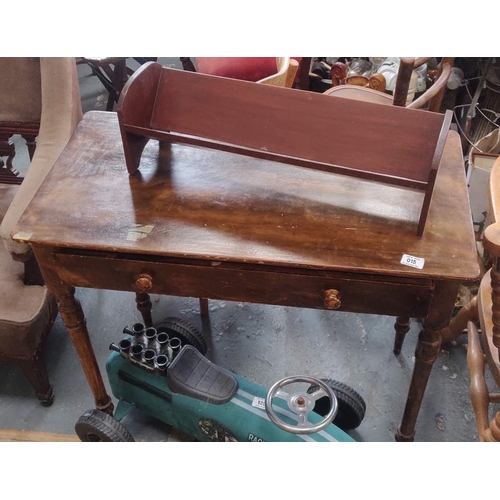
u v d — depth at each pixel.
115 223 1.08
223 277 1.06
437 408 1.59
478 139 2.33
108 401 1.46
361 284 1.02
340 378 1.68
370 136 1.06
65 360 1.74
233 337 1.81
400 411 1.59
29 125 1.61
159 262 1.06
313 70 2.73
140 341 1.43
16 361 1.50
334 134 1.08
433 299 1.04
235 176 1.22
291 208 1.12
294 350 1.77
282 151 1.11
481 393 1.30
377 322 1.86
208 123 1.16
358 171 1.04
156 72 1.17
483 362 1.37
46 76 1.47
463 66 2.51
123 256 1.08
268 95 1.11
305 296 1.07
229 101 1.14
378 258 0.99
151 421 1.58
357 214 1.10
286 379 1.26
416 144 1.03
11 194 1.72
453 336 1.67
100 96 3.07
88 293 1.98
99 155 1.28
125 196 1.15
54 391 1.65
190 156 1.28
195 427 1.36
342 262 0.99
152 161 1.26
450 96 2.43
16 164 2.56
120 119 1.11
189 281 1.08
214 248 1.02
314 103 1.09
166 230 1.06
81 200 1.14
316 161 1.08
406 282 1.01
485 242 0.89
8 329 1.42
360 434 1.53
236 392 1.33
